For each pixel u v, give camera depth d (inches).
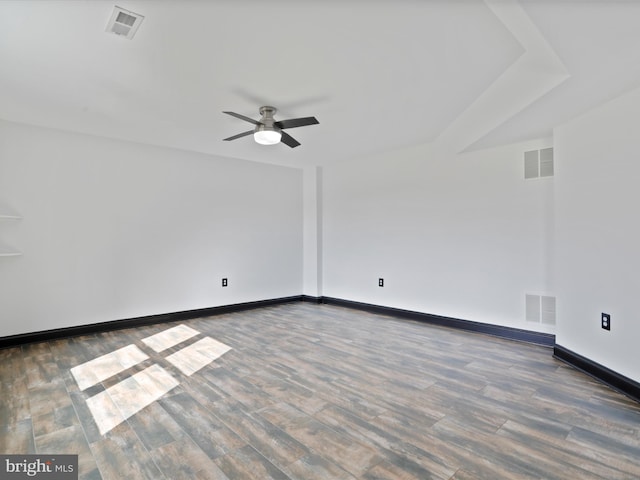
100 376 109.0
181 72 99.9
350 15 74.2
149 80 104.7
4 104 123.1
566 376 109.2
